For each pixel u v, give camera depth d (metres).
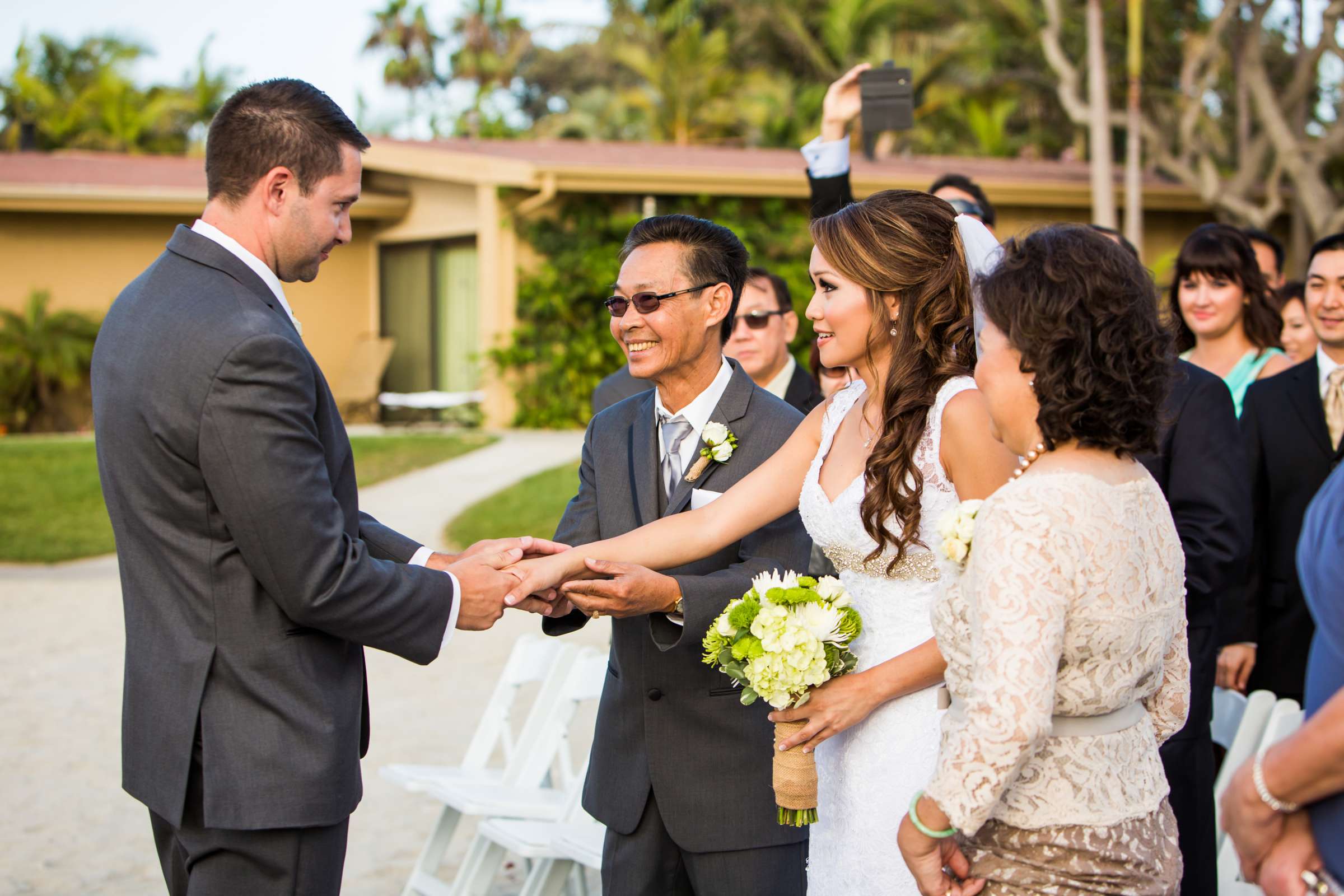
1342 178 18.38
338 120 2.37
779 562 2.63
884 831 2.28
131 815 4.45
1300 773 1.50
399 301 15.99
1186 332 4.23
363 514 2.85
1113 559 1.74
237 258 2.29
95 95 28.42
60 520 10.17
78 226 15.15
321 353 16.05
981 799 1.69
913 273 2.29
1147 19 17.78
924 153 25.55
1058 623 1.70
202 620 2.23
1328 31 15.23
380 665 6.45
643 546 2.56
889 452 2.25
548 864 3.33
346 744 2.34
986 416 2.18
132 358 2.22
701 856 2.55
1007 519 1.74
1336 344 3.77
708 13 29.47
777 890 2.57
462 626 2.51
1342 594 1.51
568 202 14.20
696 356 2.68
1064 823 1.80
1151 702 2.01
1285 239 18.14
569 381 14.18
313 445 2.22
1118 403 1.76
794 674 2.15
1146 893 1.82
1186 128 15.79
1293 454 3.75
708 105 24.69
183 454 2.17
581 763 4.96
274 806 2.21
